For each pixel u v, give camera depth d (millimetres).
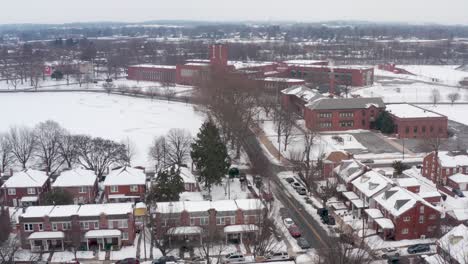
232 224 99438
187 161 144125
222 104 179375
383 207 102625
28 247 96625
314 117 183500
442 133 175875
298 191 123250
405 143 168750
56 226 96625
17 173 120812
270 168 142750
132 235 99062
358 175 119188
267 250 92125
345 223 104812
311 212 111250
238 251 94062
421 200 97875
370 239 98250
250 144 168250
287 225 102750
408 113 180500
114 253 94375
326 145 164750
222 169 121812
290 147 162500
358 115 187125
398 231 97312
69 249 96188
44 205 108375
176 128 182375
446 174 126438
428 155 130000
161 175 113875
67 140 145000
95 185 121125
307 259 89688
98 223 97000
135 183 117688
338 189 120750
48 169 133125
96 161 135375
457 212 103125
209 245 92188
